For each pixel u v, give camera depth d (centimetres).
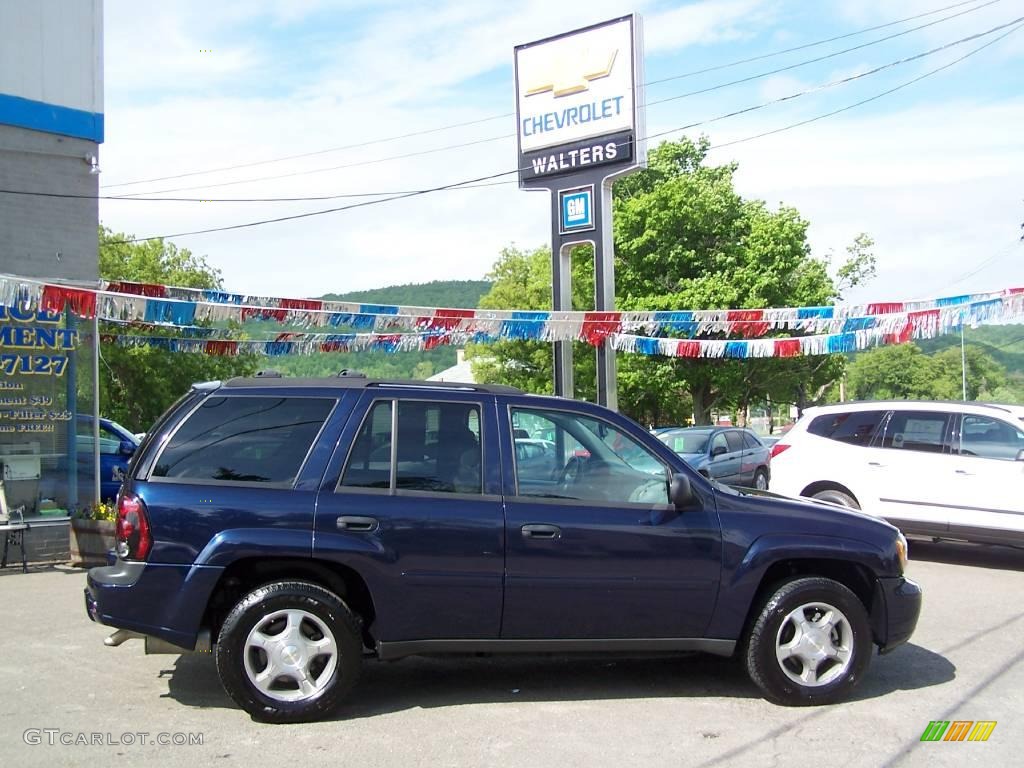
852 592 583
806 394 4556
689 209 3462
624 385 3662
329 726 516
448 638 537
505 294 4578
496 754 476
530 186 1844
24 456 1067
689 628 558
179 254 3738
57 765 458
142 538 514
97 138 1135
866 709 554
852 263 4178
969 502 1010
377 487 538
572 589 541
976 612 815
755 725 525
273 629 520
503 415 566
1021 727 524
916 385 8838
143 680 602
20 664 636
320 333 1329
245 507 520
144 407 3456
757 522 568
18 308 1039
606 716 539
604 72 1738
